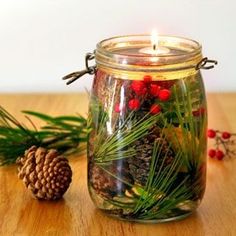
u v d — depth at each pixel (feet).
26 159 2.38
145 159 2.12
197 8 3.51
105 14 3.53
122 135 2.12
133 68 2.08
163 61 2.08
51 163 2.36
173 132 2.11
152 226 2.21
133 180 2.15
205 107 2.23
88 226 2.21
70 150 2.83
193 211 2.29
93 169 2.24
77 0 3.52
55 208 2.34
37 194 2.37
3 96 3.55
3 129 2.73
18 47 3.61
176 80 2.11
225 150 2.83
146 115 2.10
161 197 2.16
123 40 2.32
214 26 3.54
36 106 3.38
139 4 3.51
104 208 2.25
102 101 2.17
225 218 2.27
